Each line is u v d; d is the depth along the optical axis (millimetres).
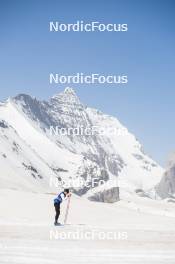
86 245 20203
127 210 48094
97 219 39125
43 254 16781
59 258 15906
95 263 15070
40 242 20750
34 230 26156
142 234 25812
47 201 48250
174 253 17984
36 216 39156
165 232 27188
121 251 18312
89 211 43906
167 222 38500
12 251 17297
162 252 18250
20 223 31375
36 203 46344
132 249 19078
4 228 26875
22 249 17984
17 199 47781
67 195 32094
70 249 18531
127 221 38250
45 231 25812
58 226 29672
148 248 19562
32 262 14836
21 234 23875
